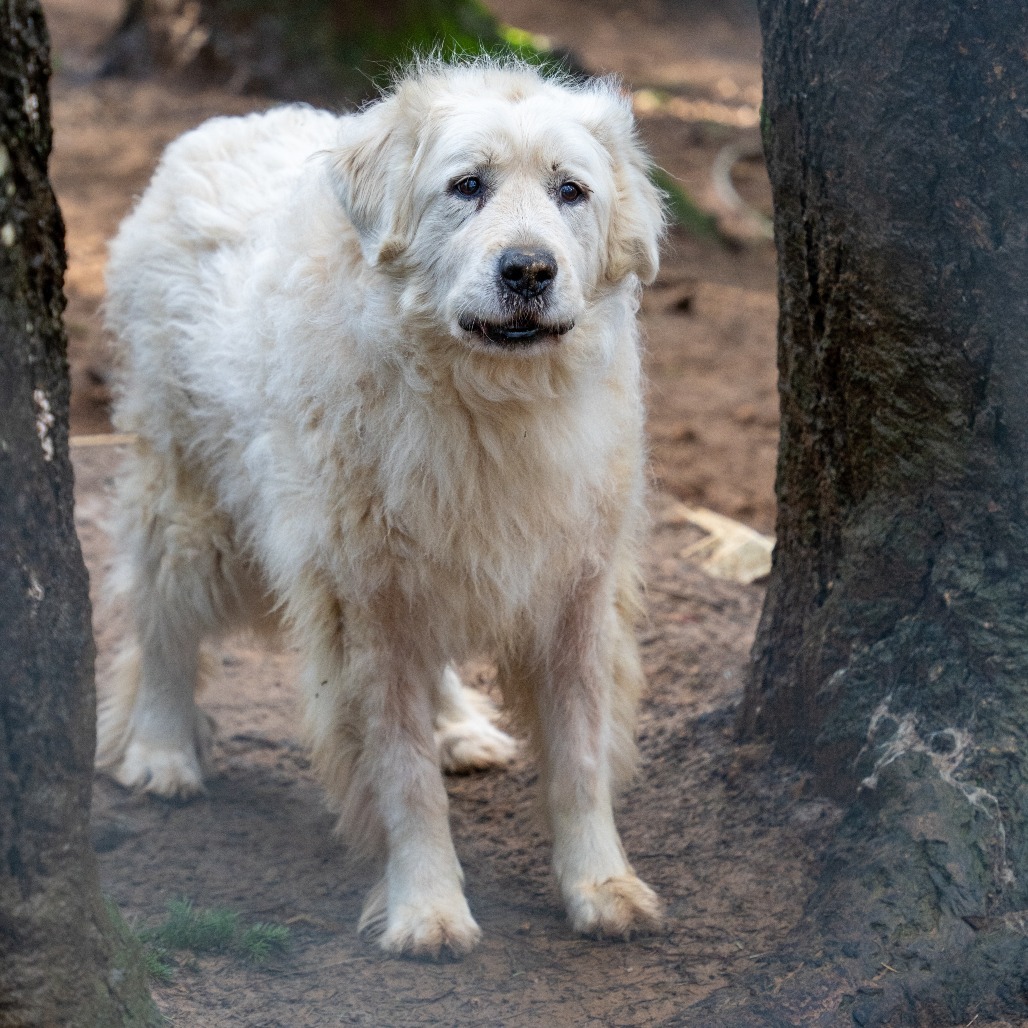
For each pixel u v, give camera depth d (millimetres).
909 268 7336
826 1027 6555
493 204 7215
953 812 7203
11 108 5215
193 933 7684
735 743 9344
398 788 7953
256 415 8344
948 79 6922
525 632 8172
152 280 9648
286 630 9094
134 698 10375
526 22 45062
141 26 30734
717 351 20312
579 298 7254
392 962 7617
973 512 7418
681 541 14258
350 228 7703
